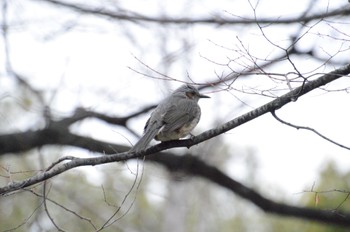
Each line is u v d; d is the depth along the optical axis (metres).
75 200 15.80
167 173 16.20
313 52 10.70
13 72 13.87
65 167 8.88
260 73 8.34
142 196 18.09
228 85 9.08
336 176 15.37
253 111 8.64
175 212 18.11
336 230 15.67
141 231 18.41
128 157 8.99
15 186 8.90
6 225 15.34
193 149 14.98
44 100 14.19
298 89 8.43
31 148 13.98
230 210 23.28
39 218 12.70
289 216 14.82
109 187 15.97
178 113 9.94
